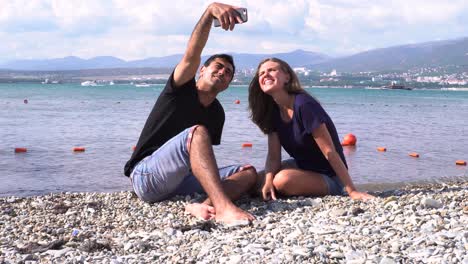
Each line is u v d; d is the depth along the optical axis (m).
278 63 3.14
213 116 3.21
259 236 2.39
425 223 2.40
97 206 3.28
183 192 3.29
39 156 6.84
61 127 11.00
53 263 2.09
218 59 3.07
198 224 2.71
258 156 7.05
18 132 9.81
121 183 5.15
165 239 2.48
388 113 19.03
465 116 17.98
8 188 4.85
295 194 3.33
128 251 2.30
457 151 7.96
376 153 7.60
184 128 3.12
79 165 6.16
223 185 3.10
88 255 2.24
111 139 8.88
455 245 2.02
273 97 3.19
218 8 2.73
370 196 3.13
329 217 2.70
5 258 2.19
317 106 3.16
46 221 2.99
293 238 2.29
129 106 21.08
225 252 2.12
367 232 2.31
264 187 3.27
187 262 2.04
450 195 3.15
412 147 8.40
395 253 1.98
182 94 3.06
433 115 18.27
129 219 2.95
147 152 3.17
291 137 3.25
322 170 3.32
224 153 7.26
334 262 1.94
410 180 5.38
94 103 23.81
